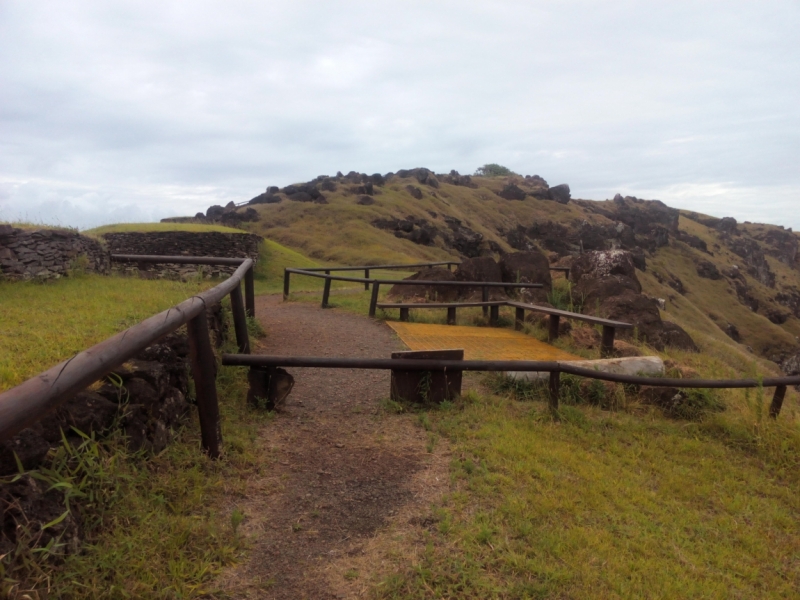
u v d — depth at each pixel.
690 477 4.47
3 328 4.30
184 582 2.47
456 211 68.88
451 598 2.61
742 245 104.50
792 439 5.24
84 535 2.41
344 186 62.34
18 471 2.20
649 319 10.95
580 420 5.28
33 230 8.14
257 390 4.87
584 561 2.97
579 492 3.78
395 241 45.34
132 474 2.89
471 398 5.52
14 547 2.01
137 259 8.88
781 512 4.08
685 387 5.55
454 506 3.43
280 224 47.78
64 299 6.16
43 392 1.87
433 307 10.20
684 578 2.99
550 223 76.69
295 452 4.13
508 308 12.16
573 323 10.41
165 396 3.59
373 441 4.45
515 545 3.04
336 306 11.91
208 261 8.74
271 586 2.61
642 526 3.50
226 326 6.34
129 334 2.57
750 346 62.03
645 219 90.69
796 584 3.21
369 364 4.99
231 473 3.57
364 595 2.60
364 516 3.30
